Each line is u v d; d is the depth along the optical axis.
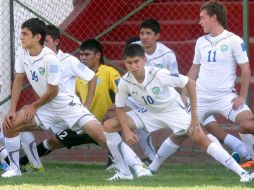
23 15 39.00
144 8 40.38
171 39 40.34
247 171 29.02
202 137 26.94
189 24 40.19
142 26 31.27
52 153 35.28
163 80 26.53
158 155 28.75
